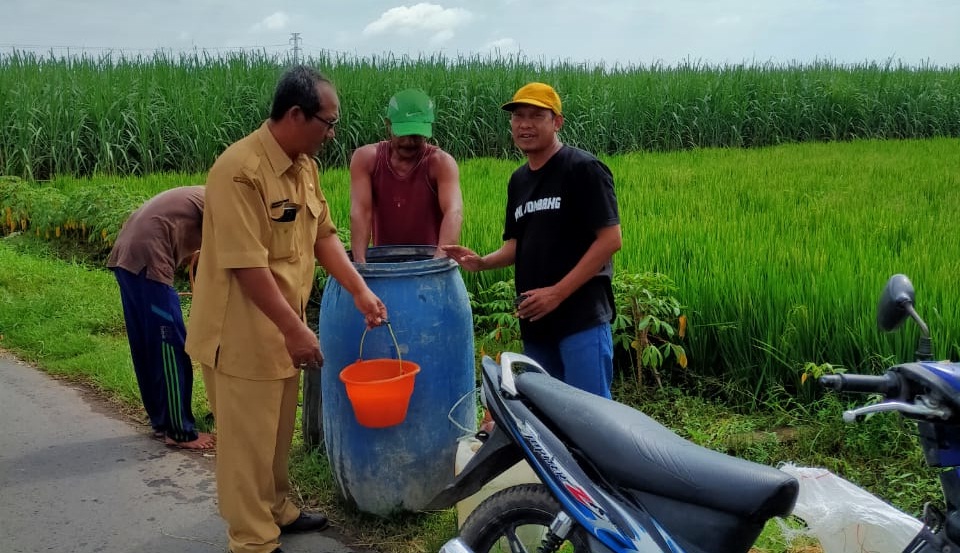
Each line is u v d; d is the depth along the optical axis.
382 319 3.58
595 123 19.94
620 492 2.53
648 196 10.40
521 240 3.86
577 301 3.69
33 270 8.61
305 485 4.29
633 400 5.29
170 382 4.74
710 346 5.62
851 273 5.79
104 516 4.03
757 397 5.25
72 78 16.25
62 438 4.98
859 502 2.91
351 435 3.79
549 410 2.73
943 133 23.36
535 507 2.85
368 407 3.43
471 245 7.28
